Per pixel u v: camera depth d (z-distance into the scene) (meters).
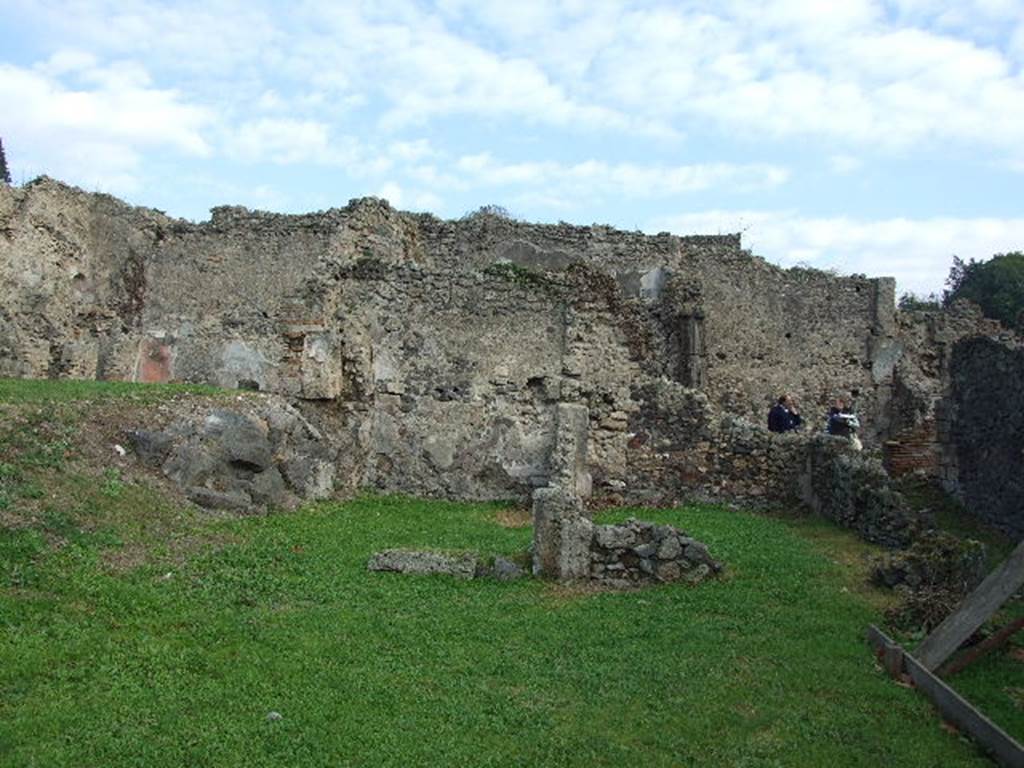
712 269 26.55
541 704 6.79
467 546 11.22
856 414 26.55
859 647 8.13
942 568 9.65
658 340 17.64
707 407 15.06
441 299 15.73
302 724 6.21
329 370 15.24
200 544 9.97
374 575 9.77
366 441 15.30
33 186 21.86
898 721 6.75
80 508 9.70
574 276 16.12
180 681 6.69
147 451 11.38
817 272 27.11
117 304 23.45
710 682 7.28
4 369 20.59
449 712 6.56
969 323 27.47
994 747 6.22
